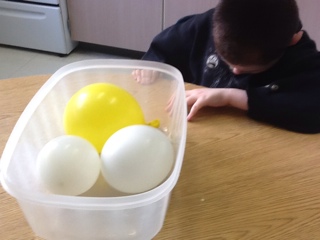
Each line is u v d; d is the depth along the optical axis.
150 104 0.50
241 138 0.48
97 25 1.44
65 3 1.41
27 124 0.41
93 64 0.49
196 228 0.37
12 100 0.52
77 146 0.35
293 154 0.46
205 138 0.48
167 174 0.37
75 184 0.34
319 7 1.16
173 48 0.74
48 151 0.35
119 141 0.36
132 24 1.40
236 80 0.66
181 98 0.45
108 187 0.36
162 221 0.37
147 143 0.35
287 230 0.37
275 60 0.58
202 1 1.25
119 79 0.51
